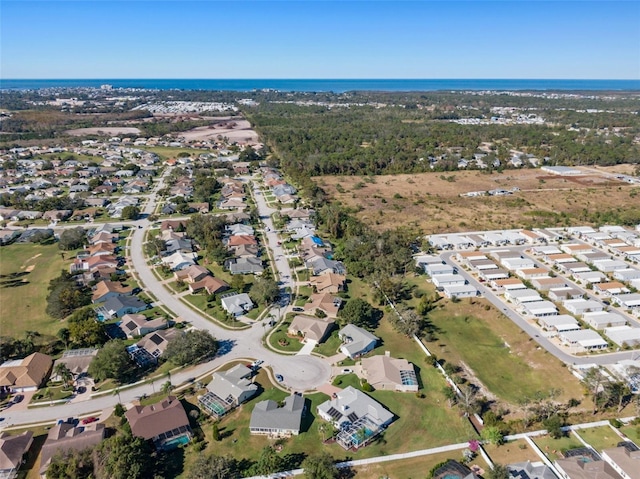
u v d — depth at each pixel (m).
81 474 69.88
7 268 150.25
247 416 85.44
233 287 134.88
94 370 92.50
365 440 78.50
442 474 70.06
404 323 111.62
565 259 154.00
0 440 76.25
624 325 116.12
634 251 157.88
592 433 81.19
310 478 69.00
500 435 78.19
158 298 130.50
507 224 192.25
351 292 136.00
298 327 112.06
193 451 77.19
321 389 92.81
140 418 79.44
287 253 164.25
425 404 88.81
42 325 116.69
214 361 101.94
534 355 105.19
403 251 151.50
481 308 125.69
